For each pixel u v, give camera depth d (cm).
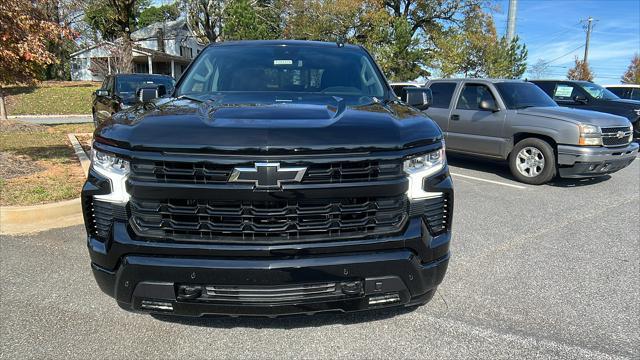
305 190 236
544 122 783
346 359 281
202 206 241
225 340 299
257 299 249
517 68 3244
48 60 681
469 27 3528
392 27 3178
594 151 743
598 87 1287
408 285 262
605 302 358
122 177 248
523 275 408
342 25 3456
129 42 3070
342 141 240
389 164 247
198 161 234
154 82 1250
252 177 233
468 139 899
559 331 315
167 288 247
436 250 267
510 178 855
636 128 1180
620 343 301
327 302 254
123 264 250
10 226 506
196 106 294
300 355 285
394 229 255
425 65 3250
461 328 316
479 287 382
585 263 438
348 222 249
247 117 260
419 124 275
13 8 630
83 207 268
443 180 271
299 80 374
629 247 484
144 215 246
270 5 3609
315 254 245
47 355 281
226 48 419
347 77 381
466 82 917
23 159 809
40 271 398
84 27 3466
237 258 243
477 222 570
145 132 246
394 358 283
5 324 315
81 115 2370
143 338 300
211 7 3519
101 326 314
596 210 635
